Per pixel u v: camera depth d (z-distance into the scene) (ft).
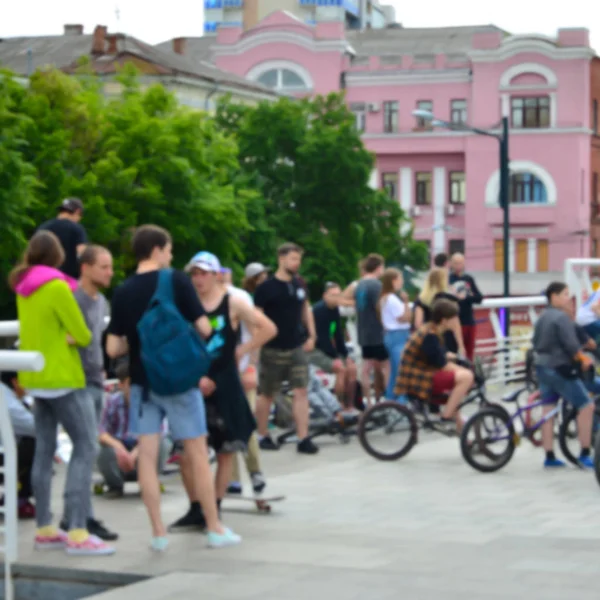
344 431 58.49
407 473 51.26
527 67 345.10
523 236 348.38
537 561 33.35
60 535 35.29
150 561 33.45
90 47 298.97
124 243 176.65
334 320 61.77
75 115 182.80
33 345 34.32
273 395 55.83
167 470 48.62
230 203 188.75
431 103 352.08
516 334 88.38
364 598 28.86
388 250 231.71
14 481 33.47
